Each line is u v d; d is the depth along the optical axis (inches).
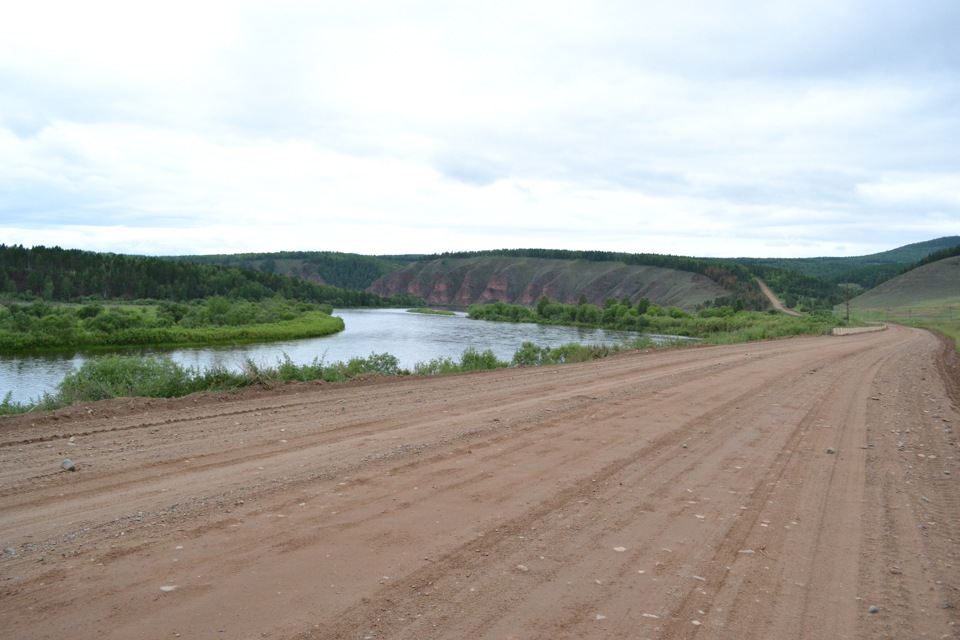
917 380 661.9
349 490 221.0
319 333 2546.8
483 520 195.8
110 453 265.0
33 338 1868.8
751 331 1450.5
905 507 226.5
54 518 186.5
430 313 5187.0
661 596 149.8
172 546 166.9
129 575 148.5
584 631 131.6
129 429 314.2
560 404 423.5
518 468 257.6
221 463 252.2
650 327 3179.1
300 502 206.4
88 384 450.0
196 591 141.5
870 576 165.9
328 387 492.1
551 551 173.9
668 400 454.3
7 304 3056.1
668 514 209.6
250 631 125.1
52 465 244.1
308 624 128.9
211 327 2438.5
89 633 122.3
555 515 203.5
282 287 5167.3
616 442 311.9
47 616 128.2
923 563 175.5
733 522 204.4
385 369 651.5
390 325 3267.7
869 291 6609.3
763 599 150.6
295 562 159.2
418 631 128.1
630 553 175.3
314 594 142.4
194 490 216.1
